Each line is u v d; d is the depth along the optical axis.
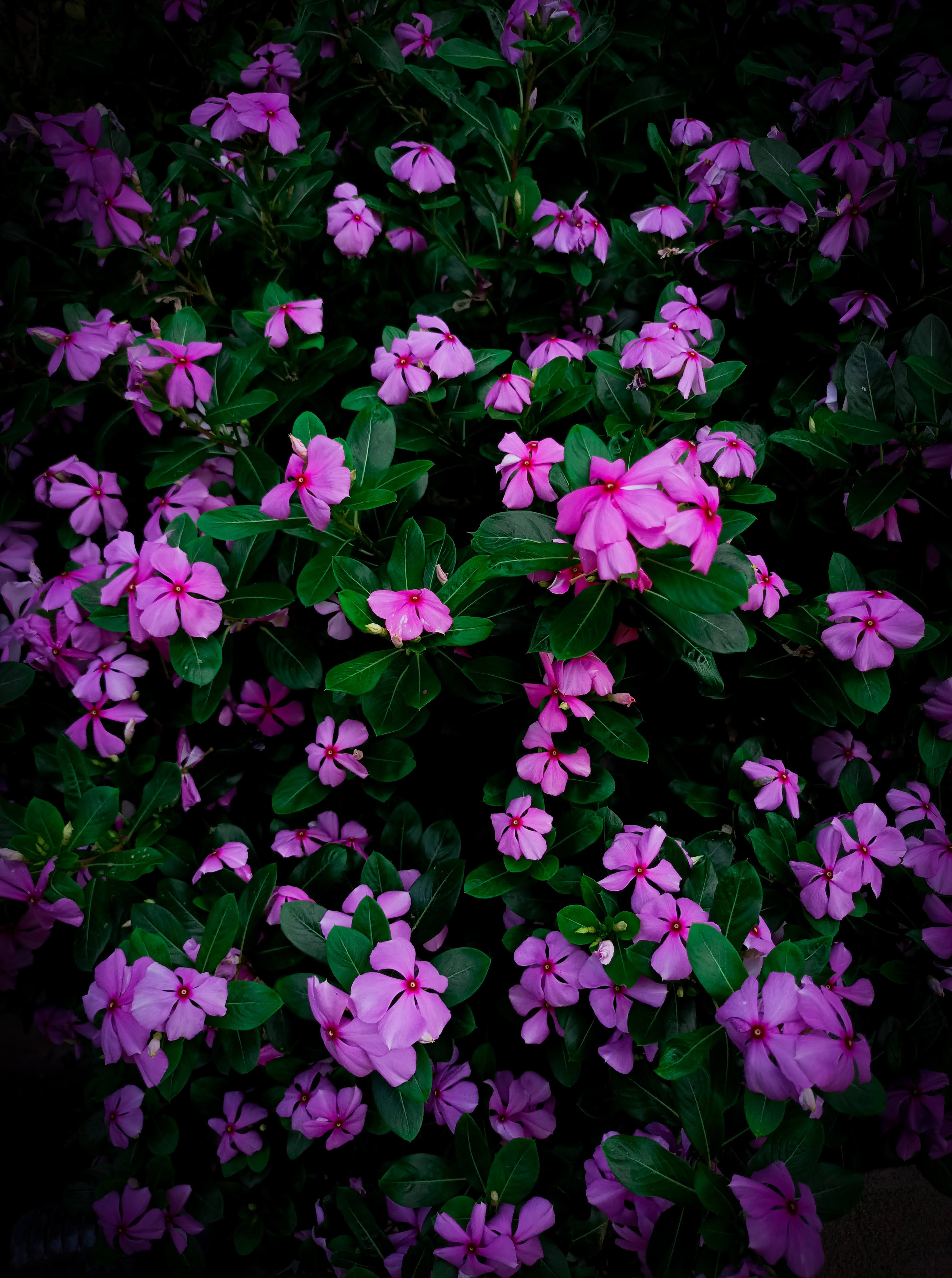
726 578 0.42
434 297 0.65
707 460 0.52
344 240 0.64
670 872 0.49
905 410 0.56
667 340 0.55
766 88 0.75
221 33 0.83
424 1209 0.55
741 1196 0.43
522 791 0.53
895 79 0.73
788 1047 0.41
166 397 0.54
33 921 0.52
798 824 0.57
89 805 0.51
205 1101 0.56
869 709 0.53
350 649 0.59
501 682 0.52
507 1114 0.55
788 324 0.65
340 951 0.46
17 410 0.60
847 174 0.58
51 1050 0.82
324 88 0.71
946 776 0.63
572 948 0.51
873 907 0.59
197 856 0.59
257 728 0.61
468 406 0.58
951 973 0.57
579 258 0.63
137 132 0.80
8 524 0.64
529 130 0.65
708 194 0.69
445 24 0.71
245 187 0.65
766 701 0.61
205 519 0.49
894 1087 0.60
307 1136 0.51
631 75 0.73
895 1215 0.75
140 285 0.64
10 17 0.97
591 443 0.46
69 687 0.60
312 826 0.59
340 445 0.49
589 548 0.41
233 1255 0.66
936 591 0.62
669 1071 0.44
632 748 0.50
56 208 0.67
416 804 0.61
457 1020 0.50
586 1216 0.56
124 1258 0.67
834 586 0.55
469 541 0.63
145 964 0.47
